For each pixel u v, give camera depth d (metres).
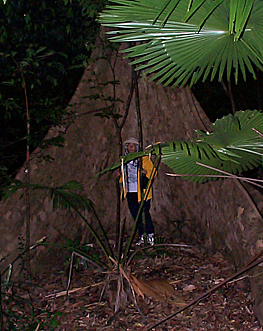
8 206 4.86
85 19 6.14
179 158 3.34
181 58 2.55
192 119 5.51
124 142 5.62
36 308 4.24
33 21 6.69
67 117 5.41
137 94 5.20
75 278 4.80
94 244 5.84
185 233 5.88
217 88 9.38
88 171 5.79
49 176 5.27
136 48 2.54
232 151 3.23
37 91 6.95
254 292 3.83
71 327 3.84
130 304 4.08
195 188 5.60
